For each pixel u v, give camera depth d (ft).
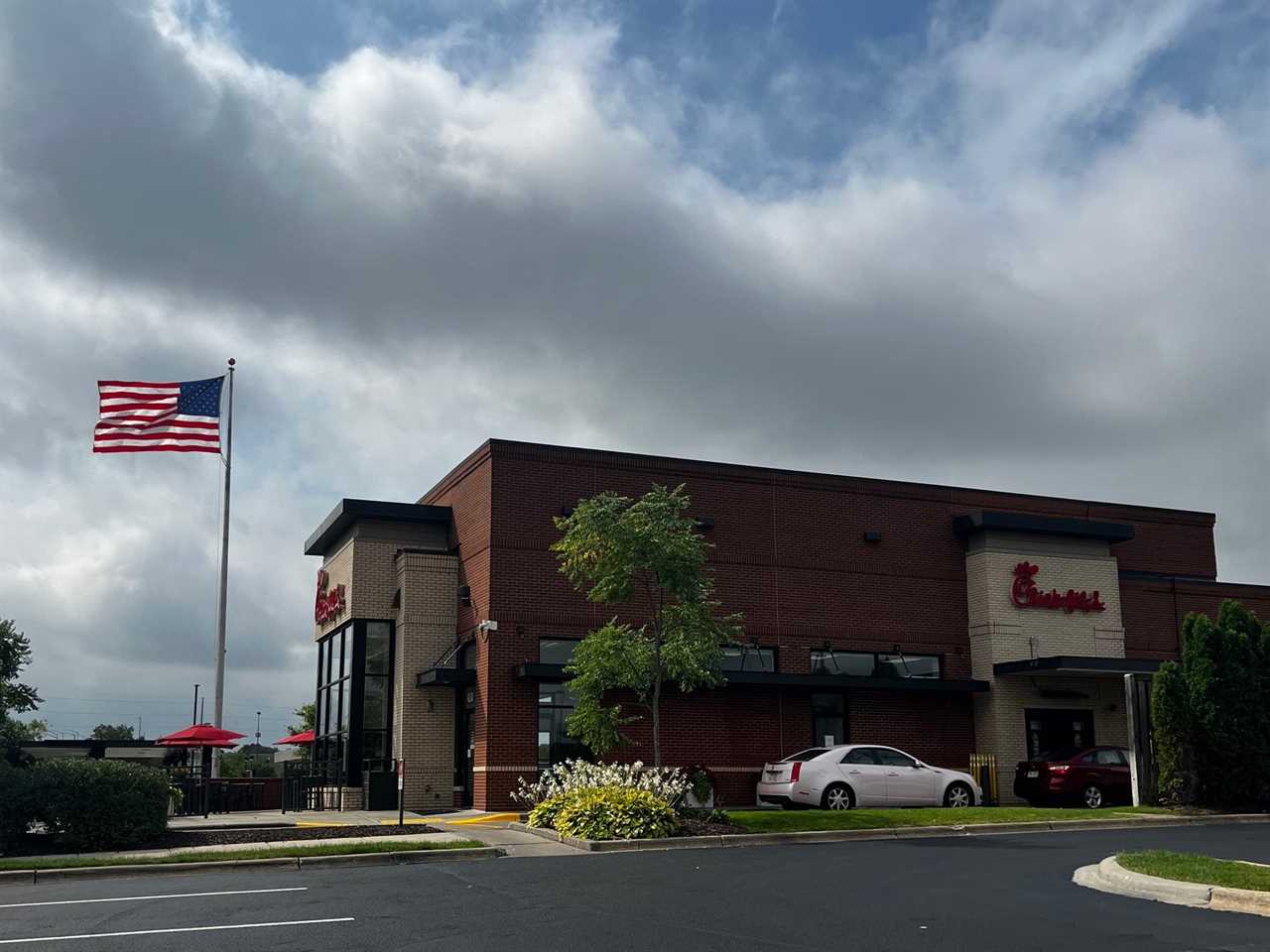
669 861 58.23
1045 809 82.28
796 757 88.48
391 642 102.73
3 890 51.16
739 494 103.19
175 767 108.68
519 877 51.83
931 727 105.70
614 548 75.82
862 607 105.60
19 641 72.18
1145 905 43.04
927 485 110.93
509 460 96.07
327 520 109.09
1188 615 91.71
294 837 68.44
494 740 90.94
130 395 104.27
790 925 38.52
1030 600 109.60
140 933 37.35
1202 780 87.97
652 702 89.15
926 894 45.60
